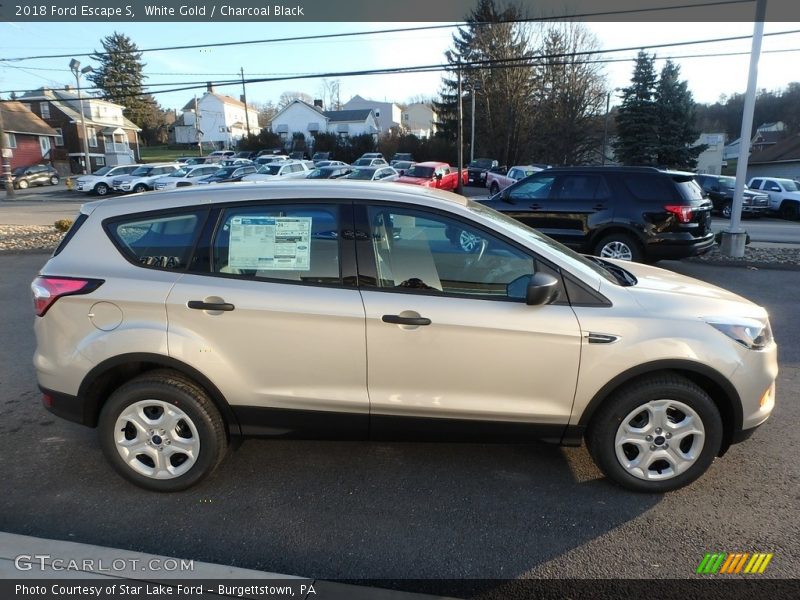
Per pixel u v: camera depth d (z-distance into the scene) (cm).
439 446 380
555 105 4984
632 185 895
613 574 260
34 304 322
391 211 315
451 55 5353
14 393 469
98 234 323
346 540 284
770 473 344
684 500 317
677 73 4581
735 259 1103
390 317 300
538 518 301
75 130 5659
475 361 304
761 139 7056
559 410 310
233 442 338
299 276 312
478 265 312
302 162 3288
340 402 313
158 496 321
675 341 300
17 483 335
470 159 5109
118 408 315
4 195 3469
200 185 350
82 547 271
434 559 270
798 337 618
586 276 312
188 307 307
